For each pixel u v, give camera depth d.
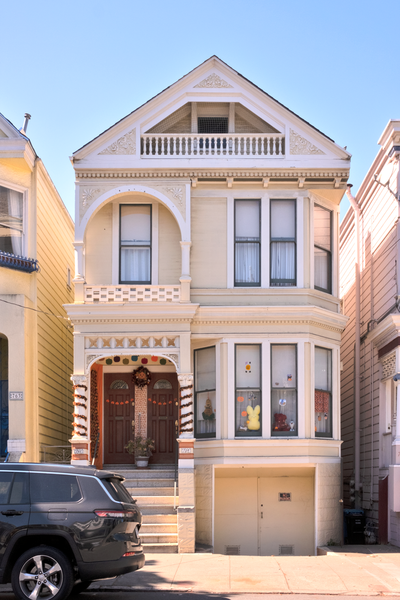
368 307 19.36
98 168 16.52
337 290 17.58
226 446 15.91
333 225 17.66
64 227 20.91
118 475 9.91
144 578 11.55
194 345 16.88
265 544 16.38
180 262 16.97
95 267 16.84
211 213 16.94
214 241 16.84
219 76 17.03
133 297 16.06
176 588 10.81
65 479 9.38
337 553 14.23
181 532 14.75
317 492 16.09
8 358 15.80
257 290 16.58
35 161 17.17
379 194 18.33
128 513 9.43
